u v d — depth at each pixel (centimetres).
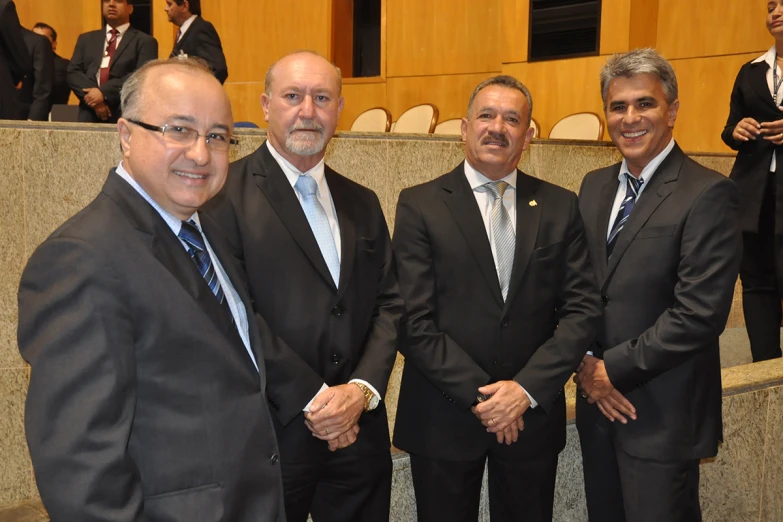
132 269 123
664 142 211
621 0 617
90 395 113
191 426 128
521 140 207
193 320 128
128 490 115
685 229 199
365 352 182
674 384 205
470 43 709
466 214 207
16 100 388
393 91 750
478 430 202
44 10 828
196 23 490
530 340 205
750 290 345
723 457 274
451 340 200
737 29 591
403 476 233
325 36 752
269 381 167
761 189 332
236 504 132
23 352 117
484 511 251
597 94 634
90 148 284
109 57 501
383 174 353
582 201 228
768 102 331
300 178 184
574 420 261
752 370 291
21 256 275
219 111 133
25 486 285
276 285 174
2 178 268
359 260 184
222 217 174
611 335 209
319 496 188
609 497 225
